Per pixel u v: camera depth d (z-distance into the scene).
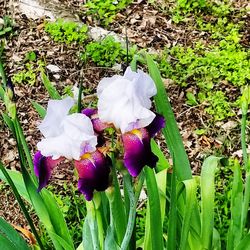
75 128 0.54
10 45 1.70
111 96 0.54
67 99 0.55
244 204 0.77
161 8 1.82
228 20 1.75
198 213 0.83
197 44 1.66
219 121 1.41
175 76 1.54
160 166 0.82
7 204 1.23
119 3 1.83
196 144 1.35
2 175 0.83
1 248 0.71
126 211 0.74
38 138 1.39
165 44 1.69
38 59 1.64
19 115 1.46
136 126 0.55
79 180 0.55
